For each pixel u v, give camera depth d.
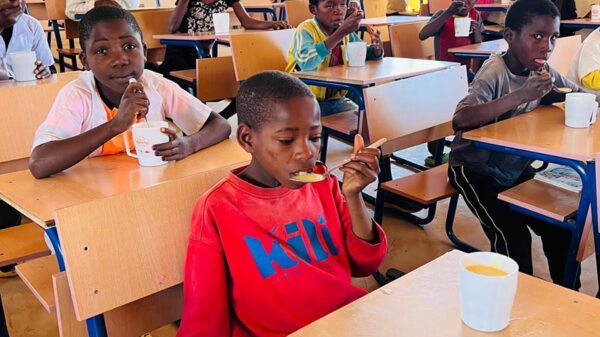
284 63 3.32
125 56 1.57
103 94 1.63
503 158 2.05
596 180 1.46
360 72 2.74
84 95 1.59
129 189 1.34
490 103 1.92
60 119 1.54
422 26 4.00
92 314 1.12
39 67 2.38
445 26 4.02
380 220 2.34
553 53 2.99
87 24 1.56
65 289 1.15
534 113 2.06
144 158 1.51
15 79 2.36
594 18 4.66
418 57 3.96
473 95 2.00
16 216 2.16
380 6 5.74
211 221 1.12
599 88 2.58
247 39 3.16
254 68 3.20
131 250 1.16
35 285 1.41
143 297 1.26
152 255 1.20
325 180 1.26
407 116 2.35
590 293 2.12
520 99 1.90
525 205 1.79
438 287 0.91
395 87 2.28
